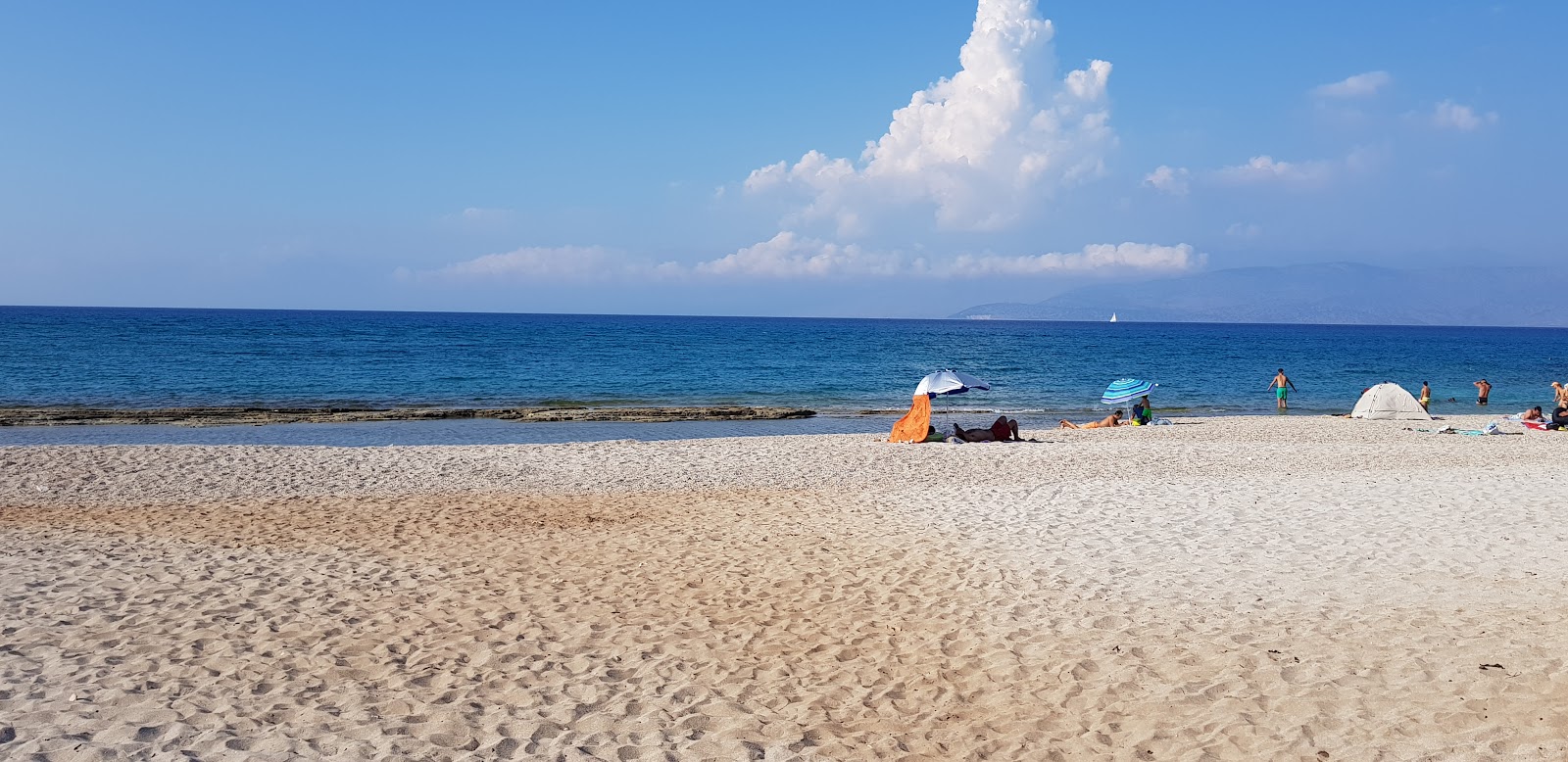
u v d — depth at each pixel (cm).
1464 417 3250
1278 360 7762
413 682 712
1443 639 736
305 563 1079
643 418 3359
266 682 705
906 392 4472
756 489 1669
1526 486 1426
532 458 2002
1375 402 3216
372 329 11569
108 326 10275
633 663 756
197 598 921
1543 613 787
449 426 3083
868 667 742
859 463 1984
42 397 3712
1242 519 1222
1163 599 885
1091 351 9306
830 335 13000
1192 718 623
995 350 9219
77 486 1620
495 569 1059
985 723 632
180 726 618
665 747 600
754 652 780
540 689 699
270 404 3619
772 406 3766
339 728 624
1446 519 1184
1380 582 912
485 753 589
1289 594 887
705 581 1004
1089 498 1402
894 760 580
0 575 996
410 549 1162
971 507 1359
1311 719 608
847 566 1052
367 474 1783
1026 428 3152
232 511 1427
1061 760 575
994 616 855
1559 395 3075
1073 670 718
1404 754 553
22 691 669
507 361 6334
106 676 706
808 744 605
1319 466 1955
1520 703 605
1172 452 2169
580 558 1113
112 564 1058
